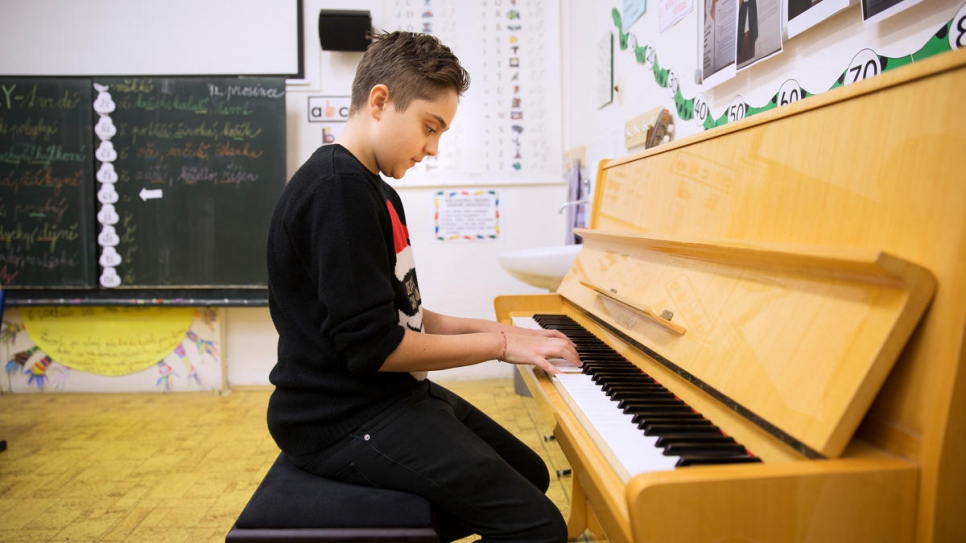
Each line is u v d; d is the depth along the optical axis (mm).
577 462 878
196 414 2959
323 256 935
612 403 904
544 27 3373
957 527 586
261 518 925
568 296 1645
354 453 1003
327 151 1019
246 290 3270
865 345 610
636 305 1115
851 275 649
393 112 1049
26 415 2949
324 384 1008
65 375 3344
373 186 1030
